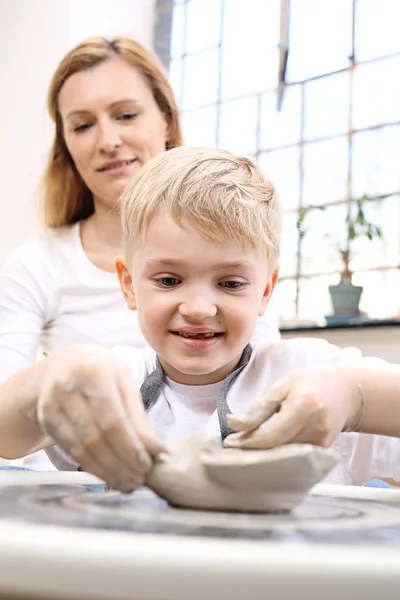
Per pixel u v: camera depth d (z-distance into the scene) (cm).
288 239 258
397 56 238
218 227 82
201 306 81
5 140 299
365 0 248
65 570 28
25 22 291
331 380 63
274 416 55
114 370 52
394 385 70
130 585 27
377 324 218
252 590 27
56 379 50
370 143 243
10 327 146
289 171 263
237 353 89
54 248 155
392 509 52
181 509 48
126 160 150
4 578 28
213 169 92
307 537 36
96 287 147
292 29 268
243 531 37
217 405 90
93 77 152
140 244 87
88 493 55
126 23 291
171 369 98
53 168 167
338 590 27
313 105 260
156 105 160
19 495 51
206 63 293
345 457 96
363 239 240
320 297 249
